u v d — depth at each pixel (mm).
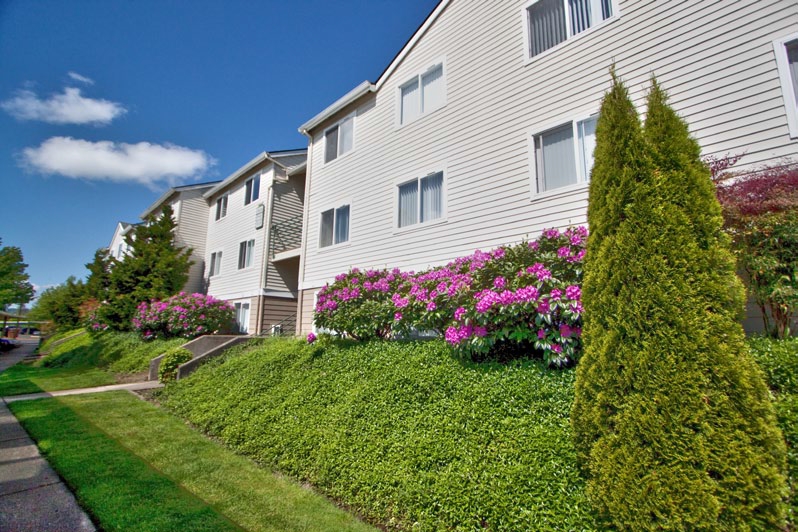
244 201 18062
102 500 3807
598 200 3629
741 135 5250
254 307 15703
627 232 3271
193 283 20250
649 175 3312
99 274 22219
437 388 5016
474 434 3996
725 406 2551
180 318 13922
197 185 21297
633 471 2695
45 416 6812
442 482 3553
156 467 4758
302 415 5742
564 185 6828
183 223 20500
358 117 11547
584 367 3297
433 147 9203
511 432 3814
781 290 3863
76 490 4004
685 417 2607
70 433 5859
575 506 2963
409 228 9398
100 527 3344
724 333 2719
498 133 7945
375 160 10711
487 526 3107
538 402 4035
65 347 18422
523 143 7496
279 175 16750
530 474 3283
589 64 6785
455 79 8992
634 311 3025
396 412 4895
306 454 4852
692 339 2738
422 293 6438
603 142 3734
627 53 6383
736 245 4172
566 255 5191
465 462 3695
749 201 4137
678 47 5910
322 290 8609
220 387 7859
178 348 10328
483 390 4559
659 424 2682
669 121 3445
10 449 5160
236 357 9594
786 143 4918
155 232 17953
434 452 3939
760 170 4773
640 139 3479
